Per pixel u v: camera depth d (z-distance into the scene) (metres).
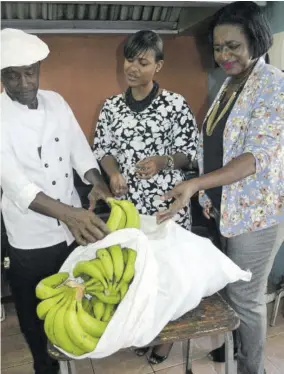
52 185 1.37
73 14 2.09
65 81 2.51
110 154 1.76
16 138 1.28
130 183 1.66
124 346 0.91
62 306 0.95
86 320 0.91
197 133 1.67
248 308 1.41
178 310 1.00
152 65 1.55
